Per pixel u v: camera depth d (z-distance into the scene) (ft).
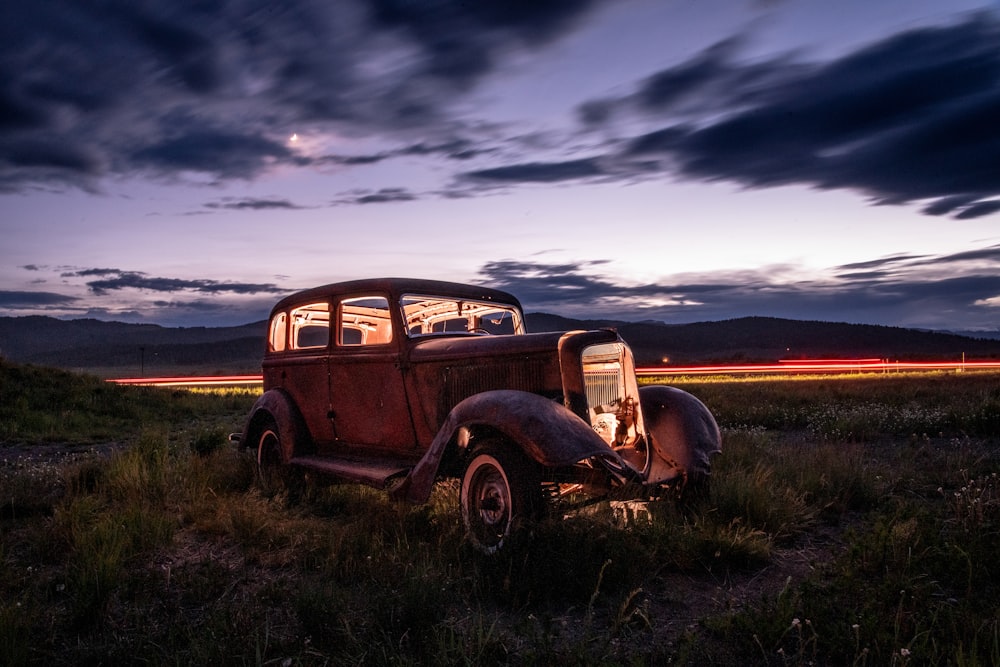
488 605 12.73
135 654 10.46
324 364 21.79
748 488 18.11
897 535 14.34
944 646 10.07
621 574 13.47
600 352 16.99
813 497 20.02
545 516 14.56
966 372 112.78
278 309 24.58
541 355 16.75
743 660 10.42
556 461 13.92
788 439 33.65
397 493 16.52
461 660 10.12
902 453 26.76
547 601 12.68
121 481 21.42
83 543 14.98
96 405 48.19
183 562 15.33
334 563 14.32
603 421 16.90
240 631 11.09
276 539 16.43
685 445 17.75
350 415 21.02
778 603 11.48
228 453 27.66
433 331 21.16
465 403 16.05
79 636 11.42
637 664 9.56
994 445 29.12
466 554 14.79
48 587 13.16
